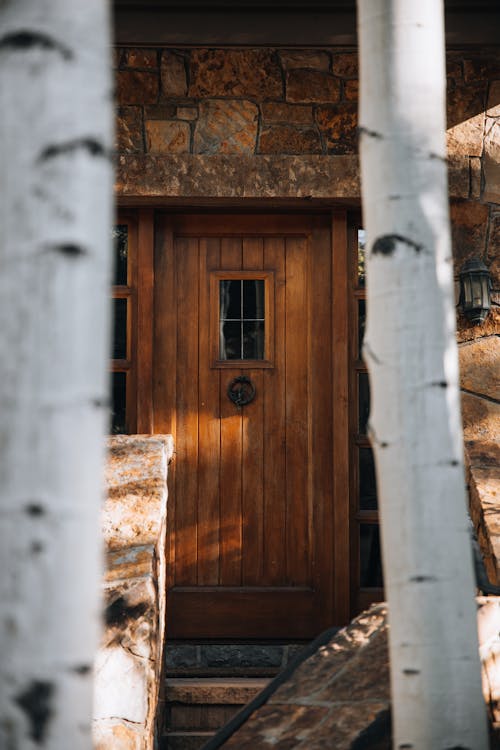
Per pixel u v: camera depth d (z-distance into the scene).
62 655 1.34
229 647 4.32
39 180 1.37
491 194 4.27
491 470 3.84
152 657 2.75
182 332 4.43
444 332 1.83
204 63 4.27
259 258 4.46
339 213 4.39
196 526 4.36
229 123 4.26
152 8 4.01
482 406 4.16
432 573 1.77
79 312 1.37
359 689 2.29
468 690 1.77
